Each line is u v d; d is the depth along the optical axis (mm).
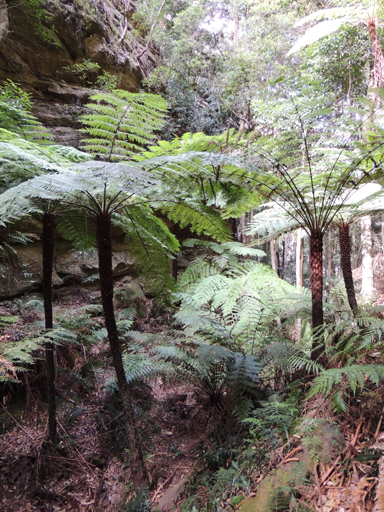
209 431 2660
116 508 2244
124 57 7820
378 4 3895
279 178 2383
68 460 2535
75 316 3645
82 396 3156
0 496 2248
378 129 2336
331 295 3297
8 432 2631
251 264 5590
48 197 1589
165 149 2521
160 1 8797
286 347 2654
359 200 2441
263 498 1531
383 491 1312
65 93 6441
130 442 2016
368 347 2129
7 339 2793
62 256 4926
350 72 5230
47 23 6285
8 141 2088
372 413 1740
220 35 9133
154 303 6035
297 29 7289
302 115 2311
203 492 1953
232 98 7734
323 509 1377
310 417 1962
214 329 3117
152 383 3625
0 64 5703
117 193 1850
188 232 7668
